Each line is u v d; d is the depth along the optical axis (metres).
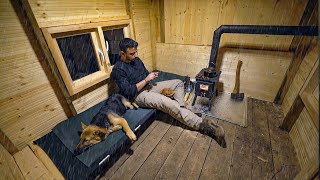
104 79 1.70
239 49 1.95
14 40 1.05
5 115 1.09
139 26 2.18
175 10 2.16
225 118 1.70
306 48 1.52
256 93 2.04
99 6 1.56
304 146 1.15
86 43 1.56
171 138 1.50
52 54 1.23
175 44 2.40
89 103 1.67
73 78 1.50
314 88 1.20
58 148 1.21
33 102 1.23
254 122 1.63
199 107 1.90
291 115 1.43
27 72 1.15
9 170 0.98
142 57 2.42
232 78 2.13
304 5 1.45
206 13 1.98
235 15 1.82
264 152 1.30
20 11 1.04
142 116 1.50
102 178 1.17
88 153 1.12
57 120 1.42
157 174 1.18
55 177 1.03
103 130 1.22
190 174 1.17
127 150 1.39
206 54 2.21
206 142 1.43
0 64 1.02
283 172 1.14
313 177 0.77
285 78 1.79
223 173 1.16
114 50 1.91
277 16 1.61
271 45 1.75
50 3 1.19
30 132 1.25
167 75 2.51
